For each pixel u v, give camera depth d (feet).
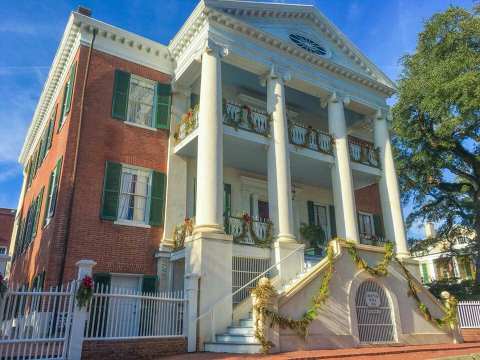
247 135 48.19
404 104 72.38
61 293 28.58
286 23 58.65
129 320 32.89
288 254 44.75
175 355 32.48
